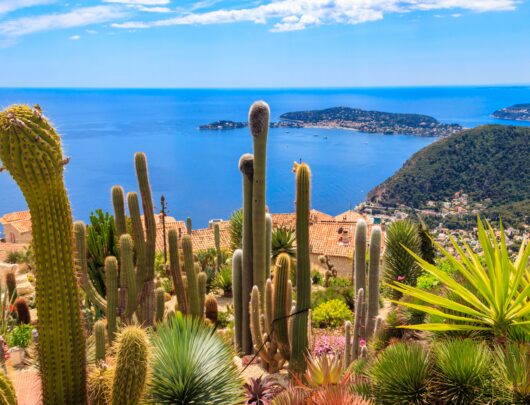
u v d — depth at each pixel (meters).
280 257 8.45
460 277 7.52
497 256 5.91
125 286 9.17
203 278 10.05
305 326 8.09
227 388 5.70
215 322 11.91
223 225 37.00
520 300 5.92
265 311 8.85
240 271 9.87
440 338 6.42
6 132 3.66
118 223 10.12
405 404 5.55
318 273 22.27
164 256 23.19
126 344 4.25
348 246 32.06
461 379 5.43
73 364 4.20
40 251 3.98
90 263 12.18
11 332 12.40
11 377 5.80
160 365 5.57
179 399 5.42
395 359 5.94
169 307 14.87
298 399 5.52
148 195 9.80
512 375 5.27
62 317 4.09
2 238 56.91
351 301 15.52
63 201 4.02
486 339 6.12
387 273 12.46
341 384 5.65
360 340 8.84
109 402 4.41
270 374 8.77
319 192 153.88
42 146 3.73
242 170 9.52
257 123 8.80
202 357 5.74
